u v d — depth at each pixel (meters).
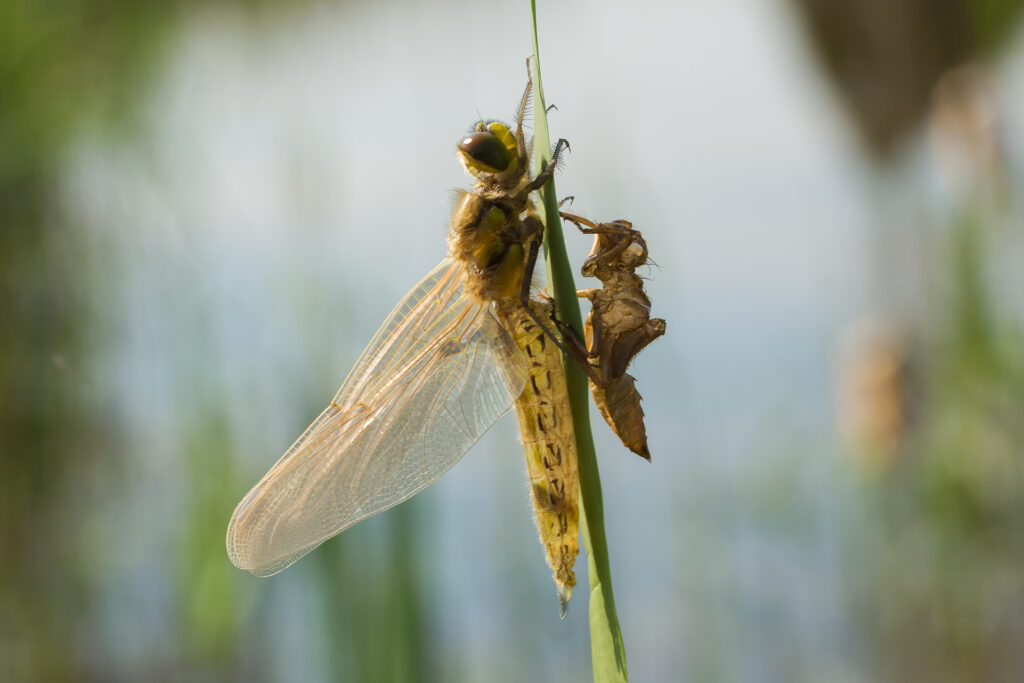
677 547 0.48
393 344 0.42
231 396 0.47
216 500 0.47
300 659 0.46
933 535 0.48
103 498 0.48
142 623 0.48
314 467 0.42
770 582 0.48
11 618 0.48
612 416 0.41
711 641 0.48
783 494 0.49
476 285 0.41
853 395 0.49
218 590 0.47
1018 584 0.47
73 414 0.48
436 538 0.45
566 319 0.40
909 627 0.48
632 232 0.41
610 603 0.39
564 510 0.41
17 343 0.48
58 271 0.48
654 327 0.41
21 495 0.48
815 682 0.47
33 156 0.48
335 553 0.45
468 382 0.42
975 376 0.47
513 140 0.41
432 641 0.45
